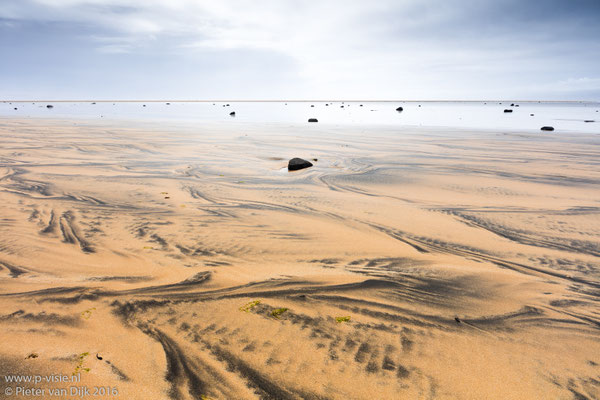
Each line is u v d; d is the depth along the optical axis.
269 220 5.37
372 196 6.91
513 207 6.20
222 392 2.03
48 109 49.97
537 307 3.08
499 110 48.72
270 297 3.13
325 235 4.77
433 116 34.66
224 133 18.11
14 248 4.08
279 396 2.01
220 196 6.77
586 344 2.58
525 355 2.44
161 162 10.20
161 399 1.97
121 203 6.13
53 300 2.99
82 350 2.36
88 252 4.03
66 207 5.80
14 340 2.45
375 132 18.88
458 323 2.80
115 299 3.03
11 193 6.64
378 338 2.57
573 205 6.32
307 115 37.25
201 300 3.05
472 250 4.37
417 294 3.25
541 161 10.52
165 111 47.66
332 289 3.30
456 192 7.21
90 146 12.95
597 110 49.12
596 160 10.62
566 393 2.09
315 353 2.38
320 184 7.88
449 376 2.20
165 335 2.54
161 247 4.23
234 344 2.46
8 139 14.42
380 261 3.99
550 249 4.42
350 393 2.04
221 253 4.10
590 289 3.43
